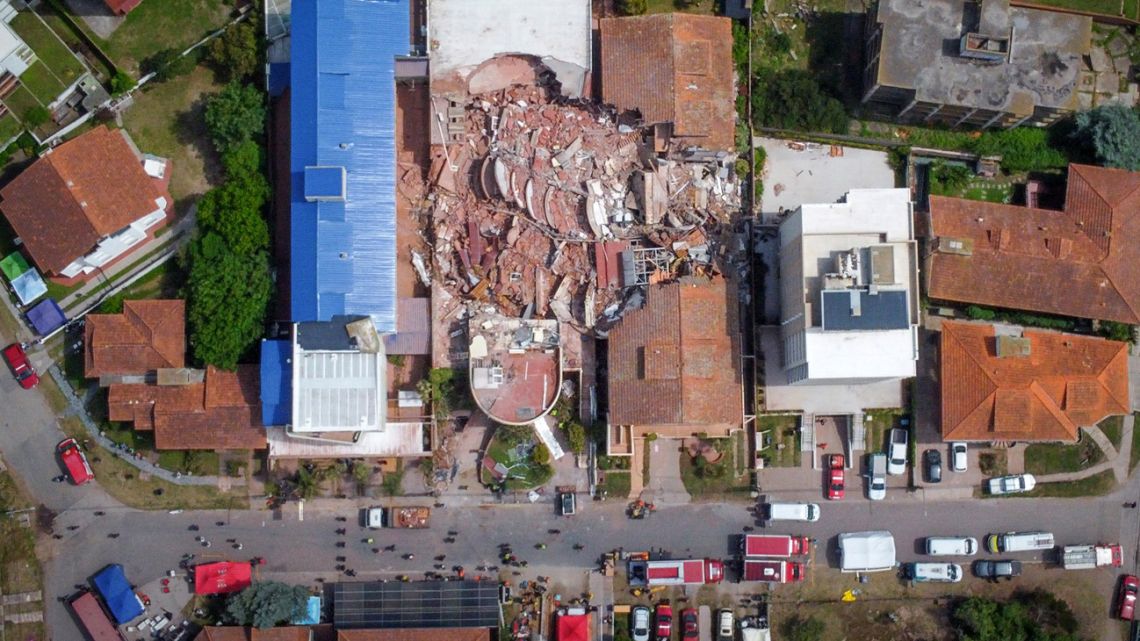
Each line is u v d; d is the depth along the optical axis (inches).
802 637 2974.9
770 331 3002.0
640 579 2972.4
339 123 2807.6
